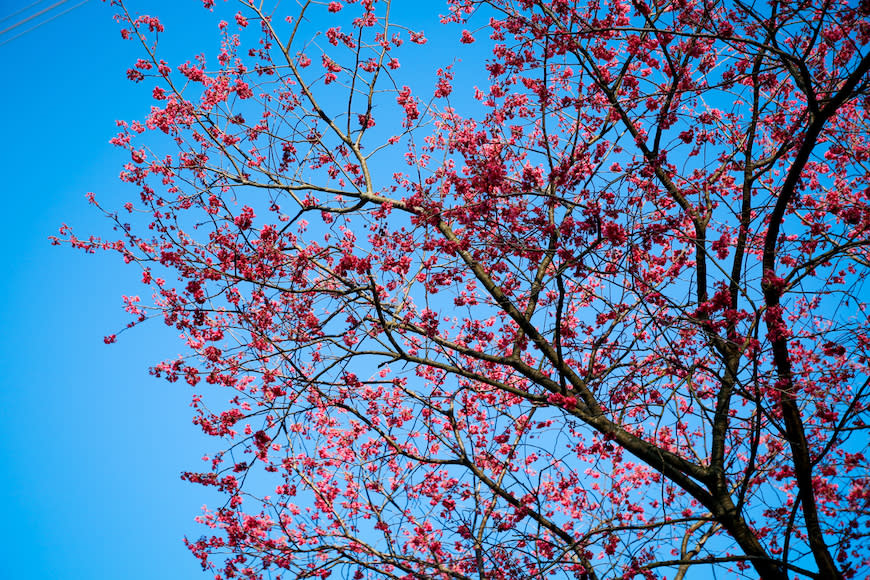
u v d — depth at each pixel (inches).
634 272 269.3
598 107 331.0
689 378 281.1
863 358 279.6
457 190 323.3
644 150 300.0
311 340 323.9
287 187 341.4
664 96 317.4
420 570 344.2
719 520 275.7
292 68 358.0
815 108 259.4
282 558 357.4
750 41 259.4
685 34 265.1
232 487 371.9
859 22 275.1
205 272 336.8
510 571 302.2
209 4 368.8
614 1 323.0
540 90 318.0
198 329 366.9
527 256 319.0
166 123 366.0
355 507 400.5
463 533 313.3
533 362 412.2
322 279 373.4
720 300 281.7
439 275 341.4
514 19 307.9
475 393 396.5
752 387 281.4
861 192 350.9
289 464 390.6
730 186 374.6
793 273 283.6
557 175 298.2
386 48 364.2
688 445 340.5
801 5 272.8
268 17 361.4
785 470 317.1
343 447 414.3
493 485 332.2
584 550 311.4
